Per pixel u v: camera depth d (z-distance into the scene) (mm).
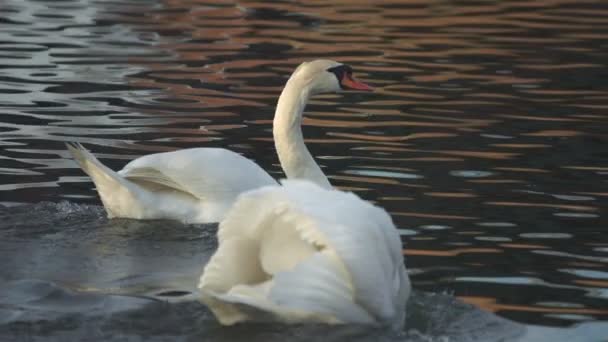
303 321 8781
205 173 12445
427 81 20219
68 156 14938
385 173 14219
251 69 21047
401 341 8727
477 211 12609
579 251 11266
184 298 9742
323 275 8516
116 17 26703
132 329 8984
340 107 18172
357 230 8516
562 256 11117
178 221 12453
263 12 27875
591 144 15797
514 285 10289
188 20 26562
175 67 21109
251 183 12523
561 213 12547
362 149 15438
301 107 12953
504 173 14242
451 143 15805
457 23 26719
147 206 12469
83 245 11484
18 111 17391
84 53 22219
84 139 15820
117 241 11664
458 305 9711
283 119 12930
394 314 8922
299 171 12898
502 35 25219
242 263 8859
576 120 17359
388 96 18984
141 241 11695
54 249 11328
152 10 27875
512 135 16312
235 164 12609
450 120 17250
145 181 12695
